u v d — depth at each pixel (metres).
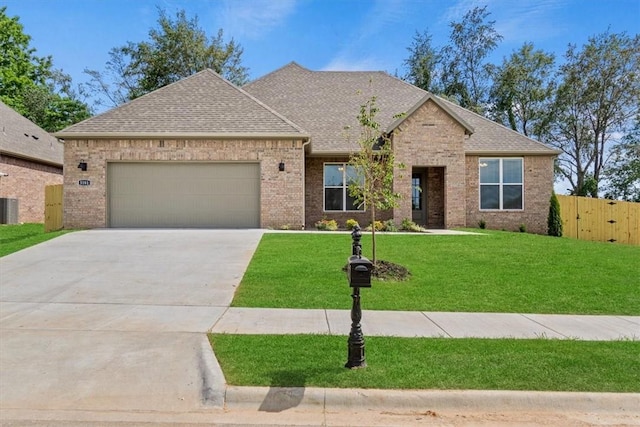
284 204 16.03
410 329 6.17
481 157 18.84
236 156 15.90
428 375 4.48
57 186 17.31
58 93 41.66
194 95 17.33
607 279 9.33
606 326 6.50
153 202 15.96
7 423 3.71
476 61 35.12
